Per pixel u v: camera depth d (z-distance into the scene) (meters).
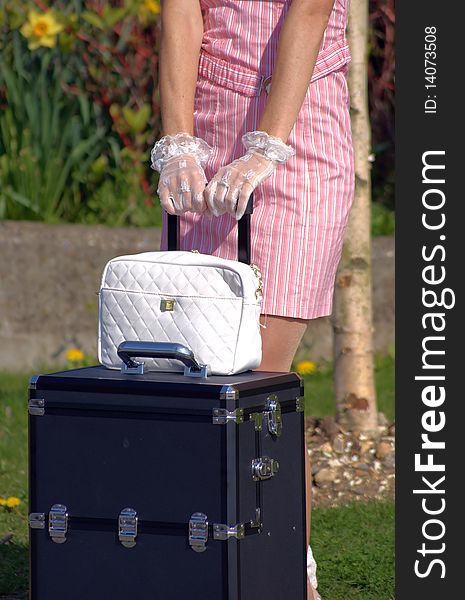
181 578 6.15
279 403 6.49
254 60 7.20
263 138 6.83
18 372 15.84
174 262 6.50
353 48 11.74
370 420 12.05
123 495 6.24
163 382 6.14
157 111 17.78
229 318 6.39
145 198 17.80
